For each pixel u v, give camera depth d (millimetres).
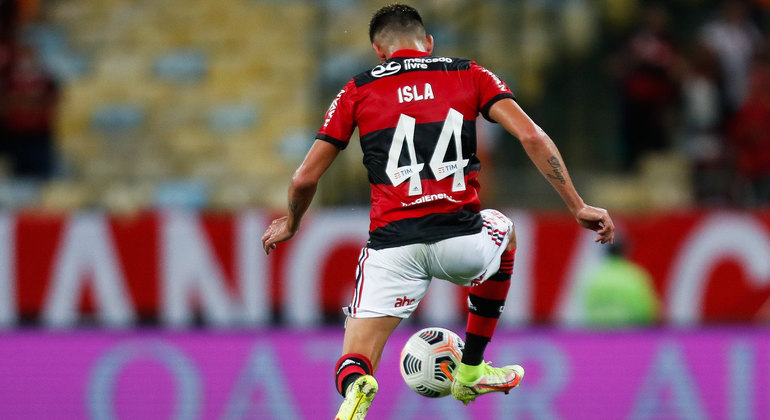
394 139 13336
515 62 39562
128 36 41281
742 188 33906
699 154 35281
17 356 24125
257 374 24344
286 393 24312
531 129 13000
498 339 24656
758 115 35562
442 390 15125
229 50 40625
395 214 13305
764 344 25250
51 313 24672
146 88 39469
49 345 24219
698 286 26000
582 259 25391
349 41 39312
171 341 24406
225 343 24422
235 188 35875
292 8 41500
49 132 35281
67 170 36438
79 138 37750
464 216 13344
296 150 37688
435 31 40000
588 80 39312
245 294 24906
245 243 24984
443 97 13445
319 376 24375
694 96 36250
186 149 37625
